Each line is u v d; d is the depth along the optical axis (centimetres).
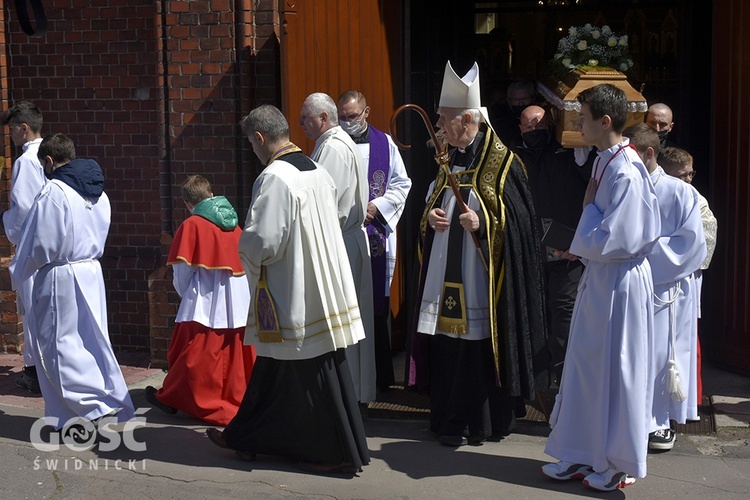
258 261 1051
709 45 1518
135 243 1648
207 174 1484
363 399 1277
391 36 1501
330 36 1428
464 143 1165
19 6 1373
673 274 1074
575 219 1313
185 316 1269
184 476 1091
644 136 1088
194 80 1473
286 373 1083
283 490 1052
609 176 995
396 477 1086
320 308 1062
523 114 1345
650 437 1151
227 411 1275
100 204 1252
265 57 1461
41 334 1201
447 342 1179
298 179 1055
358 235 1259
